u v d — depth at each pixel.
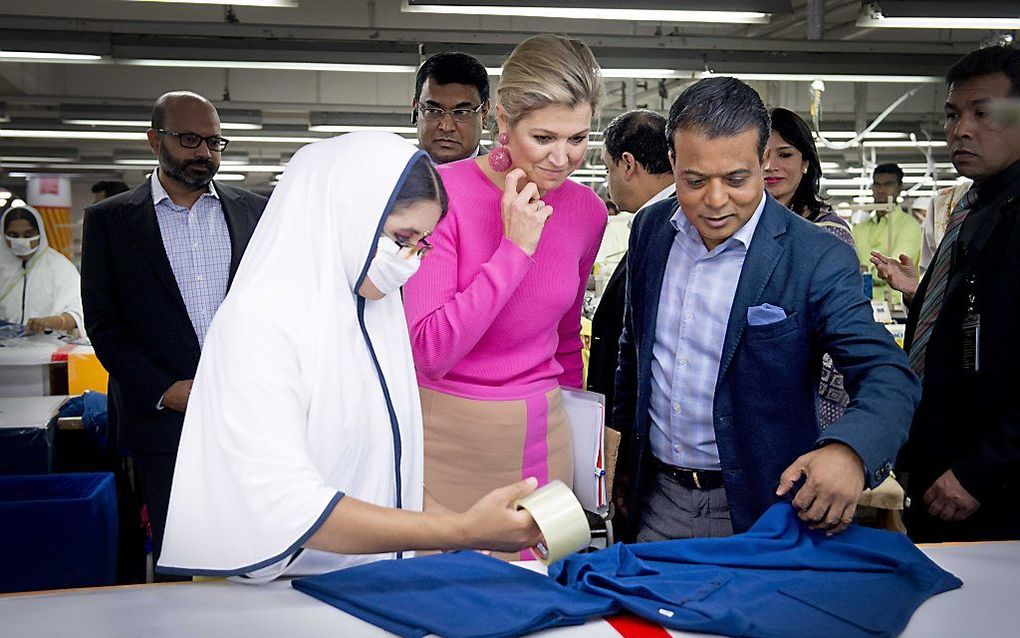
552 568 1.51
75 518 2.78
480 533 1.32
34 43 6.47
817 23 8.09
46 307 5.46
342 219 1.40
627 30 10.74
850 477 1.46
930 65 7.62
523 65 1.76
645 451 1.99
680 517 1.93
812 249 1.77
